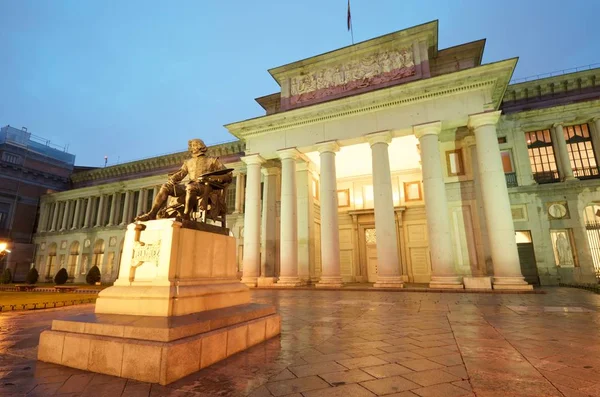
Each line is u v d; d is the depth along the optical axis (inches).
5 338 227.3
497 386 123.9
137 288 177.8
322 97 878.4
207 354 154.9
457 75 693.9
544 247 795.4
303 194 951.6
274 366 153.3
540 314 305.7
